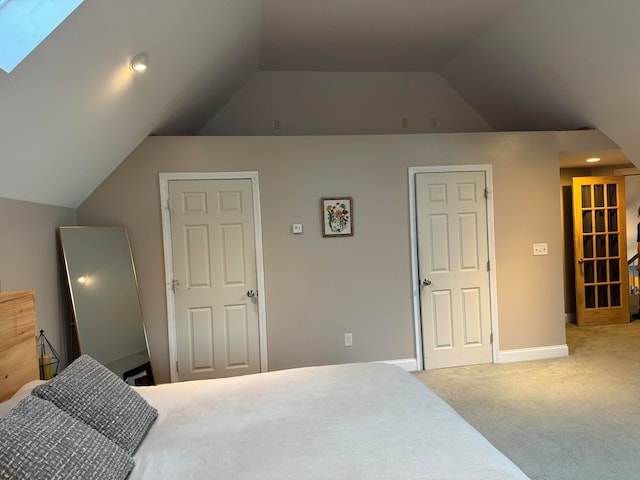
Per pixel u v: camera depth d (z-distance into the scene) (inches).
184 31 101.6
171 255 139.4
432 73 194.1
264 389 79.2
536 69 153.0
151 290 138.5
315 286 147.4
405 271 152.1
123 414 61.6
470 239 155.5
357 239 149.3
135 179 136.8
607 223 211.6
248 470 51.3
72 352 122.2
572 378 138.5
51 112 81.7
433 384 137.1
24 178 92.6
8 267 92.4
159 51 99.5
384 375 85.4
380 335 151.0
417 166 152.0
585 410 114.7
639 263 240.5
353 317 149.6
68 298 121.3
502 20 142.6
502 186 157.1
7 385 70.5
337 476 49.1
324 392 76.5
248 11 123.5
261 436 60.2
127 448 57.6
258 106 184.2
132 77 98.3
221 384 83.4
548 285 160.2
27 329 77.5
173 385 83.9
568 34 130.3
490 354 157.1
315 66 181.0
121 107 105.7
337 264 148.4
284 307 145.8
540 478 85.0
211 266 141.7
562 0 121.3
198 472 51.8
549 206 160.1
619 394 124.5
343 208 147.9
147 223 137.7
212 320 142.2
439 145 153.2
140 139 134.3
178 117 148.7
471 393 128.8
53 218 115.9
